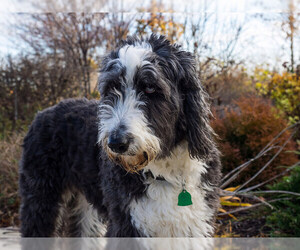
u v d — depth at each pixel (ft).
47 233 3.56
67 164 3.46
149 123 2.38
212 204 2.84
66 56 8.33
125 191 2.67
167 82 2.53
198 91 2.70
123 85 2.43
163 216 2.64
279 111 6.53
